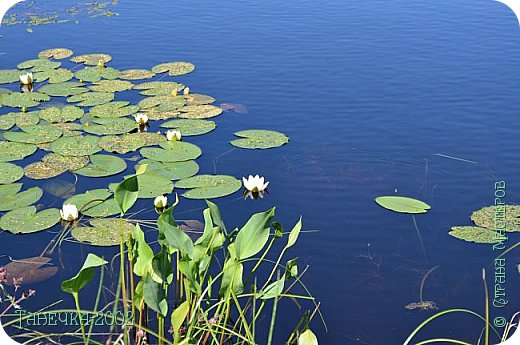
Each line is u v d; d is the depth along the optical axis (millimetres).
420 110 5004
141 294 2559
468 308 2975
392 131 4676
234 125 4773
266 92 5348
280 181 4020
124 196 2492
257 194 3861
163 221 2543
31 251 3322
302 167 4184
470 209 3738
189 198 3799
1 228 3502
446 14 7430
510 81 5516
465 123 4789
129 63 5980
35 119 4777
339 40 6578
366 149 4422
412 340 2762
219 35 6738
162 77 5637
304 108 5055
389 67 5848
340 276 3162
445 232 3520
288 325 2830
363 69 5809
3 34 6777
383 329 2824
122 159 4234
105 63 5973
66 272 3160
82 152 4305
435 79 5578
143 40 6598
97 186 3939
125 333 2541
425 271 3215
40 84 5488
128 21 7215
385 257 3312
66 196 3834
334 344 2725
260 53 6215
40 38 6672
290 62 5984
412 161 4262
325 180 4027
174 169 4098
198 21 7215
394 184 3994
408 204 3721
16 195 3812
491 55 6133
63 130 4609
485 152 4383
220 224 2586
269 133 4594
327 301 2990
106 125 4695
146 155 4258
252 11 7602
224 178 3988
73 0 8055
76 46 6441
